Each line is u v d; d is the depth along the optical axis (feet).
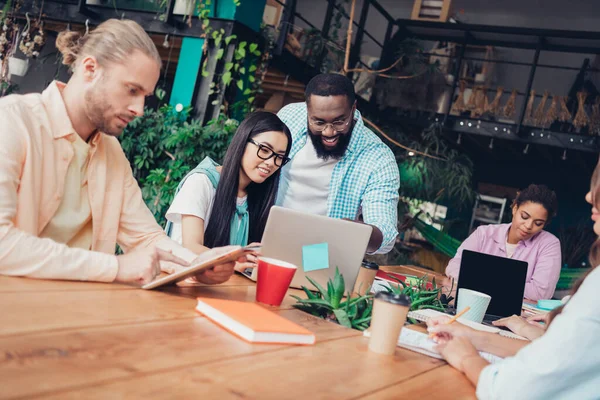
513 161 32.63
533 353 3.79
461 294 6.91
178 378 2.96
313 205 9.32
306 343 4.15
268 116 7.52
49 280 4.47
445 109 26.63
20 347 2.95
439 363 4.50
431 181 24.03
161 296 4.73
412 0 34.01
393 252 24.35
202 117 16.85
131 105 5.13
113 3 18.33
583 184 31.07
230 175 7.43
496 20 34.24
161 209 15.96
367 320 5.16
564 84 31.68
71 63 5.30
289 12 18.89
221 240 7.46
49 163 5.16
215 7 16.84
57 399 2.43
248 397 2.91
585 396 3.70
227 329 4.08
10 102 4.94
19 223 4.98
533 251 11.65
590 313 3.73
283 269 5.25
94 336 3.35
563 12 32.27
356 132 9.22
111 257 4.78
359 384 3.50
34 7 19.69
